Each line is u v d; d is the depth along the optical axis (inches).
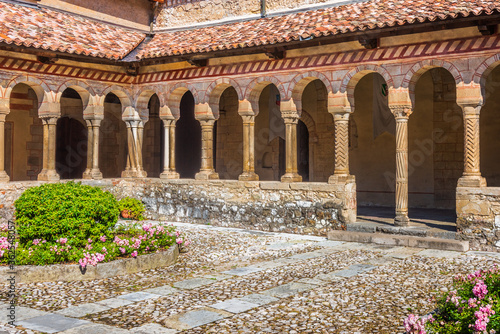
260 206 569.0
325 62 531.8
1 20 559.2
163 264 390.6
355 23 489.7
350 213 524.1
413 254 428.8
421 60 478.9
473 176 456.1
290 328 250.2
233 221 588.7
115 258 373.7
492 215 440.8
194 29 690.8
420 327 206.2
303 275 357.4
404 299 294.7
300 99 565.9
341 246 469.7
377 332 242.8
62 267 343.3
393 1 528.4
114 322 259.4
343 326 251.8
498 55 441.1
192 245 475.5
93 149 644.7
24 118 740.7
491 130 627.8
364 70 508.7
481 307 207.3
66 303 292.4
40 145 759.7
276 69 564.4
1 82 548.1
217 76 607.2
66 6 650.2
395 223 499.2
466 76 456.1
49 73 590.6
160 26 734.5
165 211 644.7
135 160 677.9
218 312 275.1
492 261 395.5
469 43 453.7
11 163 725.3
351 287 323.6
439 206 666.2
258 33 570.6
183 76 634.2
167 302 293.9
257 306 285.6
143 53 634.2
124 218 644.7
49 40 561.0
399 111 493.0
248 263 400.5
